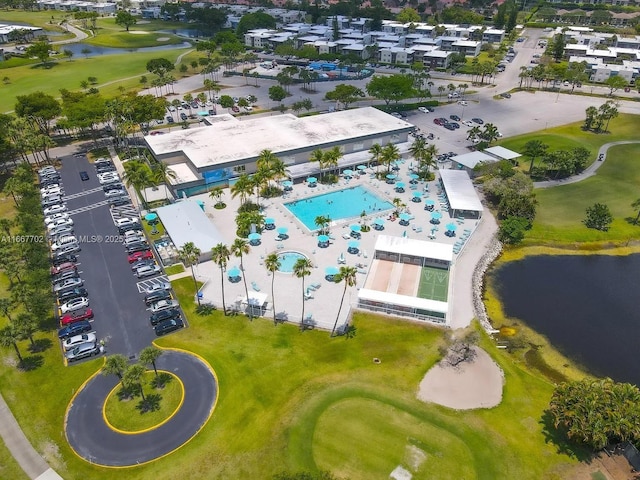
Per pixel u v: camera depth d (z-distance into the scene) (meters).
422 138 174.88
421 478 64.56
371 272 107.00
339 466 65.69
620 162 164.25
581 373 85.31
